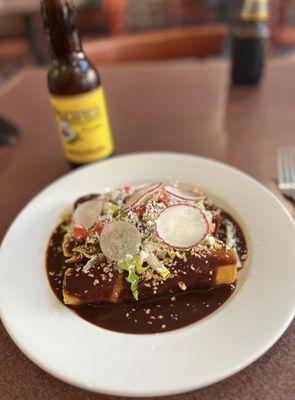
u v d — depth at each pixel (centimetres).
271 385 22
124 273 27
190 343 23
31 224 33
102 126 38
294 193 34
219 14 147
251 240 29
